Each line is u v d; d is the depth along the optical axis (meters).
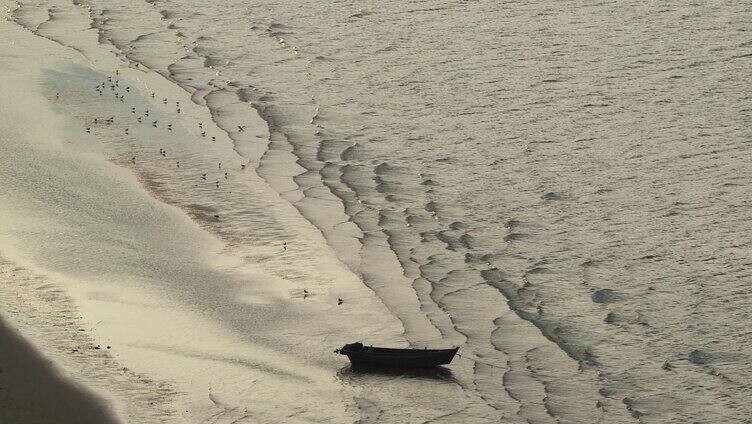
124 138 195.50
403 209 177.00
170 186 178.50
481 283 154.50
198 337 134.25
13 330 129.88
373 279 153.50
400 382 127.88
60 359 125.44
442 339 139.00
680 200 179.38
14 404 115.81
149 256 154.00
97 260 150.88
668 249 164.12
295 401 122.69
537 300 150.38
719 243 165.50
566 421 122.81
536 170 190.88
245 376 126.75
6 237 154.88
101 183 175.88
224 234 163.75
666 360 136.25
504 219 174.12
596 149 199.38
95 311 137.62
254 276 151.38
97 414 116.25
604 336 141.62
